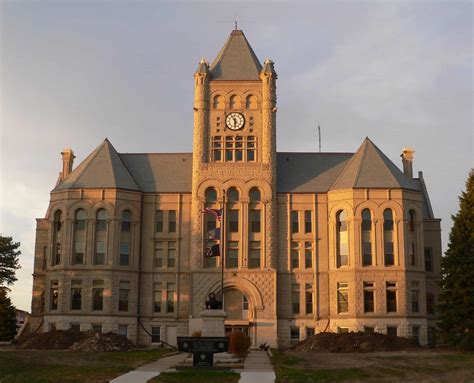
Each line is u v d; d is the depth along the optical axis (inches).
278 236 2891.2
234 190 2888.8
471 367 1736.0
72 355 1945.1
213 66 3019.2
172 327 2851.9
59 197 2878.9
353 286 2721.5
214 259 2827.3
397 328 2679.6
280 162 3075.8
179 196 2957.7
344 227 2822.3
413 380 1557.6
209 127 2928.2
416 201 2839.6
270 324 2753.4
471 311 2313.0
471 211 2418.8
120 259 2839.6
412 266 2773.1
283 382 1469.0
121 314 2785.4
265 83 2940.5
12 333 3157.0
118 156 3048.7
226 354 1908.2
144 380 1483.8
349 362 1825.8
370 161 2893.7
